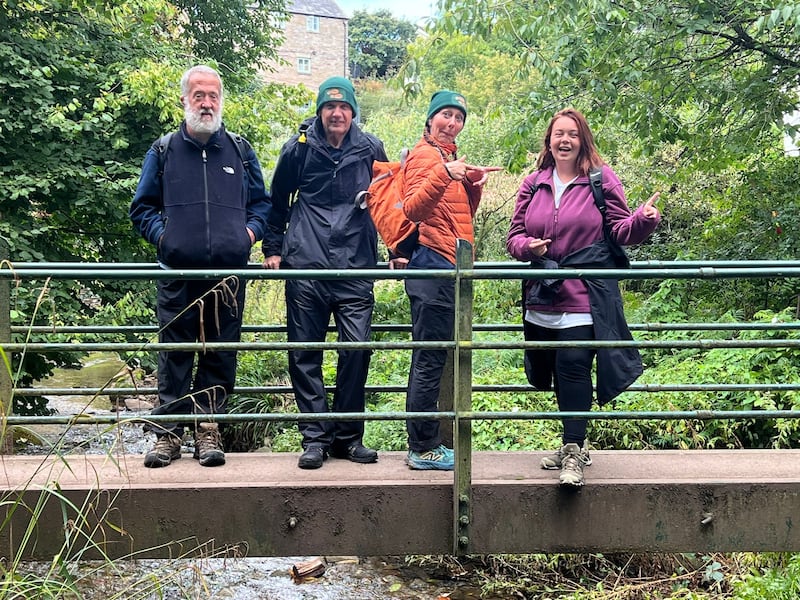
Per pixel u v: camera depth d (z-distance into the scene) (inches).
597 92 295.4
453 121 124.8
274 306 333.1
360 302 132.7
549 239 121.5
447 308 124.8
